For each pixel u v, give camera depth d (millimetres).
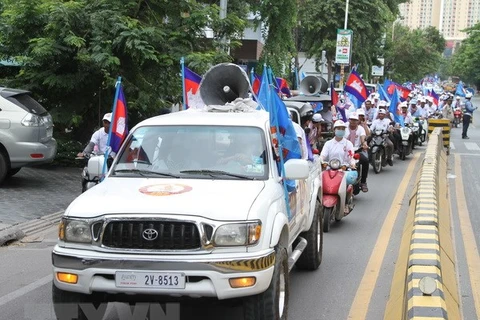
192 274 5117
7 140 13305
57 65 16203
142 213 5242
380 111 19375
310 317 6723
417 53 71250
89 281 5238
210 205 5371
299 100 17562
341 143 11680
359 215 12695
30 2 15539
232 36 17344
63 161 16922
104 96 16844
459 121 40656
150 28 15430
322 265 8906
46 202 12555
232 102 7859
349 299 7371
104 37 15305
